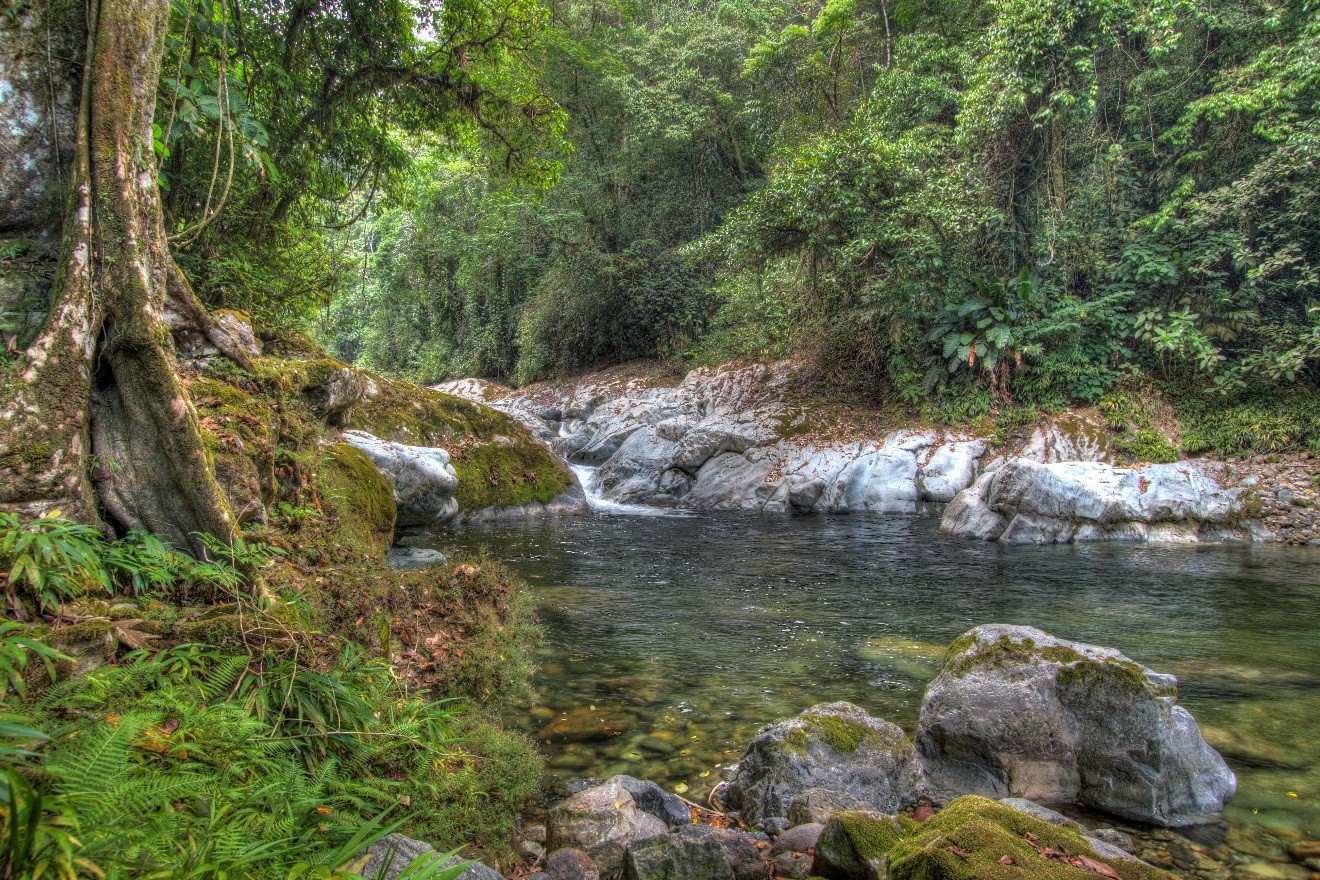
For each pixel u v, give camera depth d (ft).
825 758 10.62
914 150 43.21
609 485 51.31
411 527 25.54
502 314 88.12
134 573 8.75
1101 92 45.88
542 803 10.31
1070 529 32.09
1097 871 6.82
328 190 31.45
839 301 49.37
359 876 5.17
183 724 6.49
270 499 13.85
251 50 24.34
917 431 45.06
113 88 10.44
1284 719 13.05
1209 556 28.50
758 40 64.44
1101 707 10.62
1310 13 39.50
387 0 27.91
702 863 7.89
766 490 45.42
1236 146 42.11
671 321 69.72
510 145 35.22
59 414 9.25
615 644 17.66
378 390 37.17
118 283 10.11
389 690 9.63
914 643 17.78
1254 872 8.68
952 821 7.77
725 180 72.64
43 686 6.52
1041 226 45.62
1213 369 40.42
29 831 3.90
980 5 51.57
